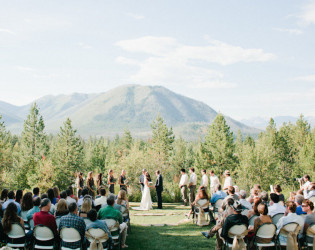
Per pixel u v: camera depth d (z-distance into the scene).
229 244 6.34
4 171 37.62
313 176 28.00
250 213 7.32
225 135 43.09
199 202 10.59
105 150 74.44
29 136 47.84
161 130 62.19
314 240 6.18
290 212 6.30
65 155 45.88
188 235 9.20
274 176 25.39
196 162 46.44
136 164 22.33
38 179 23.81
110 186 14.55
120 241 7.82
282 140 40.00
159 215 13.03
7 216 6.18
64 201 7.01
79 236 5.96
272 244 6.31
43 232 6.04
